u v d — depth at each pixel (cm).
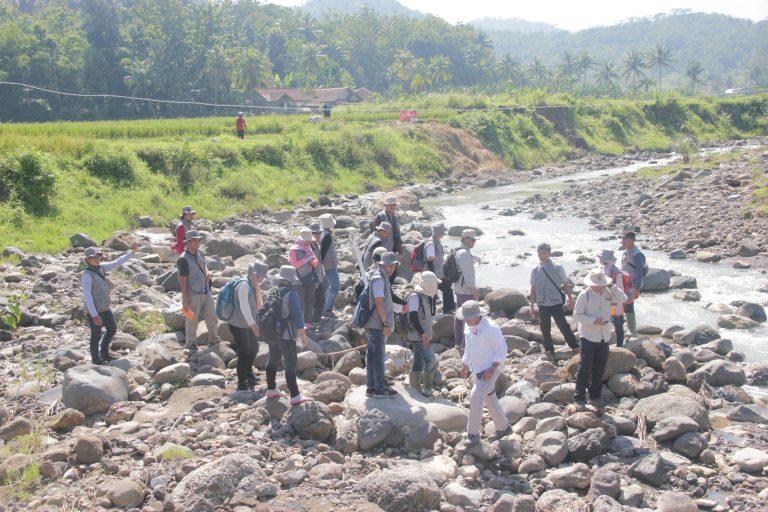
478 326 770
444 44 15300
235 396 880
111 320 1025
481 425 843
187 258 1062
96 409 846
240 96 9556
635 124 6588
